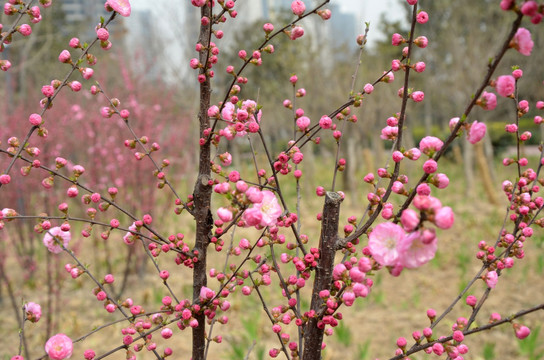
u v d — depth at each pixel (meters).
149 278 5.51
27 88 6.54
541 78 9.71
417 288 5.13
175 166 7.28
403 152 1.23
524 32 0.91
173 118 7.01
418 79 11.39
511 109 10.84
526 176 1.64
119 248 6.15
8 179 1.37
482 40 8.75
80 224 6.25
